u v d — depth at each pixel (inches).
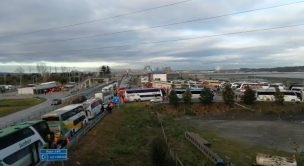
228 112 2979.8
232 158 1454.2
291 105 3112.7
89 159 1124.5
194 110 3009.4
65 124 1454.2
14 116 2878.9
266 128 2301.9
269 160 1312.7
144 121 2225.6
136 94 3531.0
